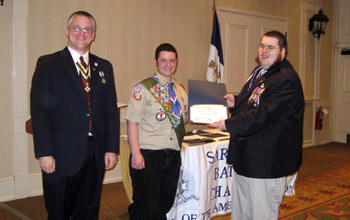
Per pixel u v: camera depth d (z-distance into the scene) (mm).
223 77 4832
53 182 1988
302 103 2076
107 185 4137
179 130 2428
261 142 2041
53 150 1967
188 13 4801
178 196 2797
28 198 3646
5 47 3469
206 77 4781
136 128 2355
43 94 1922
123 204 3529
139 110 2330
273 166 2031
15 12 3471
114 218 3176
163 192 2422
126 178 3094
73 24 2027
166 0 4566
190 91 2416
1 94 3486
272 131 2033
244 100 2189
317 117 6832
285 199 3746
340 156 5930
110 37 4113
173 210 2730
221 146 3162
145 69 4449
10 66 3518
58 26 3752
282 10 6074
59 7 3738
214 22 4793
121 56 4223
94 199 2152
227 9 5211
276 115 1966
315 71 6758
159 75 2432
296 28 6352
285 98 1973
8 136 3561
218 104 2443
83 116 2002
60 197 2006
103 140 2135
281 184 2109
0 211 3260
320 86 6914
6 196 3568
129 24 4258
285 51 2109
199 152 2889
